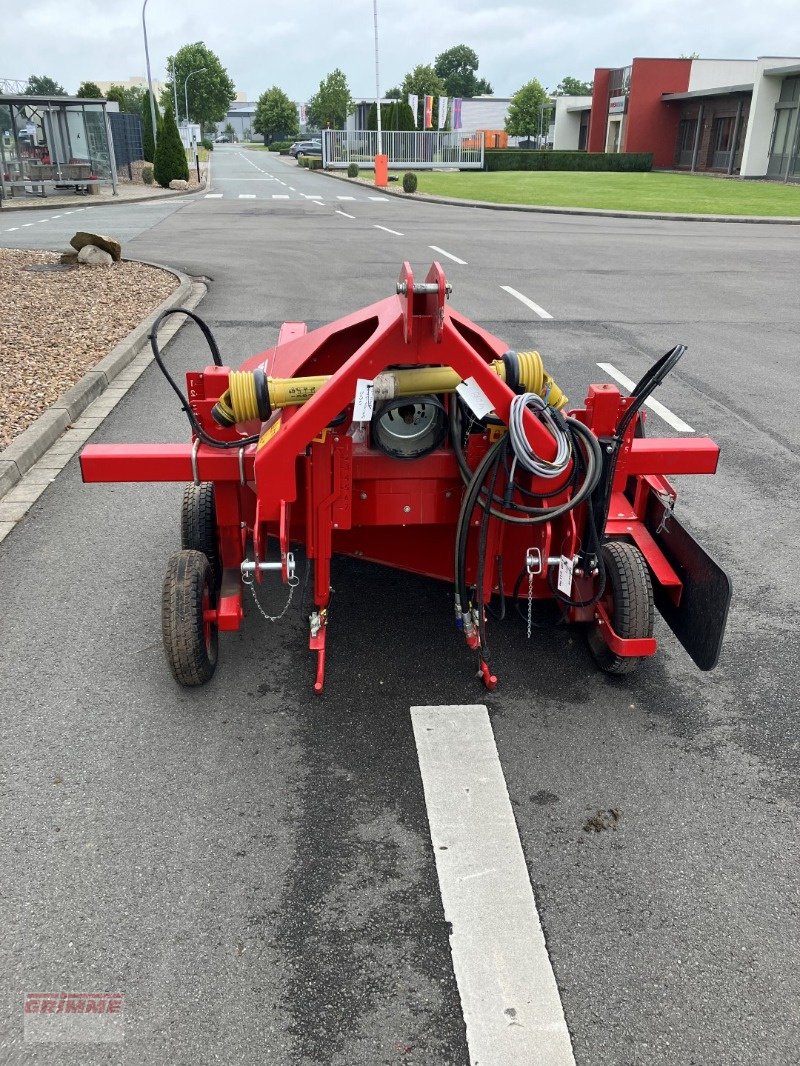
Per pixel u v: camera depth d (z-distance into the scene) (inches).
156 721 138.0
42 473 236.2
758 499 228.1
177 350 360.8
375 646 158.7
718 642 129.0
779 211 1001.5
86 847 113.6
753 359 366.3
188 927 102.6
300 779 126.2
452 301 472.4
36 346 346.6
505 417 124.0
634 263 615.2
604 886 109.3
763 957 100.3
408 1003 94.2
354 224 848.3
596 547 136.2
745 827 119.0
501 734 136.2
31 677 148.6
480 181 1534.2
